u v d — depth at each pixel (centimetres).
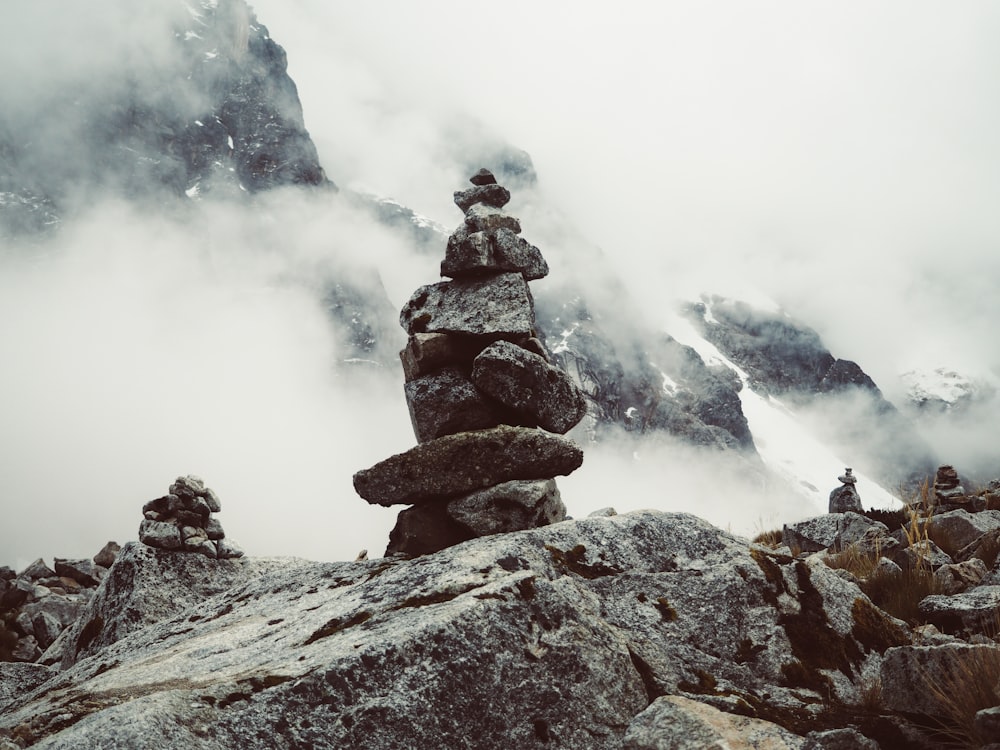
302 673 557
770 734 556
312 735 534
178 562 1276
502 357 862
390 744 550
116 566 1272
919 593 890
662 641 692
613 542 760
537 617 634
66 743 486
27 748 496
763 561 758
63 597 1747
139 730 486
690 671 678
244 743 516
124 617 1198
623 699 635
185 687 568
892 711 606
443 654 585
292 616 727
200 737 506
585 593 706
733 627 711
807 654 703
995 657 549
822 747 517
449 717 571
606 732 617
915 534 1180
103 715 509
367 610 669
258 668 592
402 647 578
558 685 615
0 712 774
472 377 877
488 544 746
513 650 611
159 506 1315
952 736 539
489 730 582
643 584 728
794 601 736
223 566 1295
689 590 726
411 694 566
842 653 710
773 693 668
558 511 857
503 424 884
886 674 598
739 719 573
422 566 736
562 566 727
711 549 778
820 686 680
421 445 862
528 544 736
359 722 548
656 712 579
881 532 1309
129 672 682
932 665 571
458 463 848
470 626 602
